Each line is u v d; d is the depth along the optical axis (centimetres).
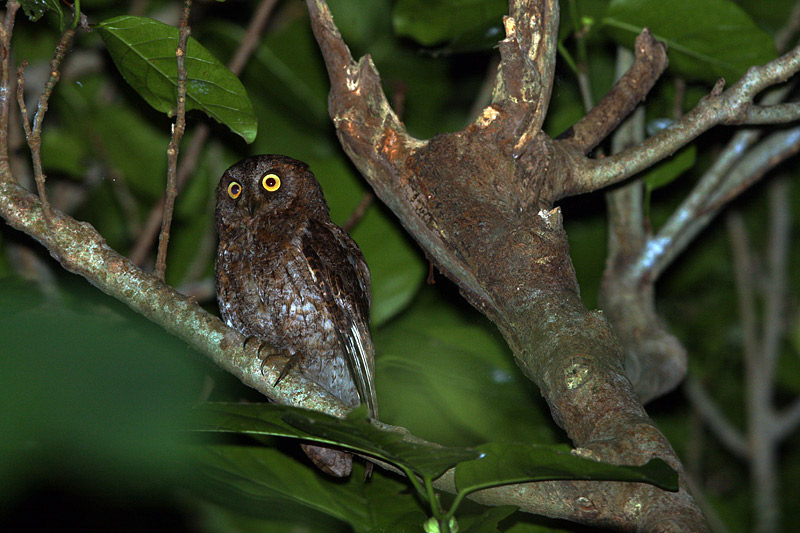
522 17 624
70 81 1203
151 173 1275
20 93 563
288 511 805
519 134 620
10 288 848
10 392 220
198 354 593
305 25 1256
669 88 1049
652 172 988
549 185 626
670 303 1639
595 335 497
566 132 664
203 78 670
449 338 1072
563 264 557
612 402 459
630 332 974
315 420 401
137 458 254
